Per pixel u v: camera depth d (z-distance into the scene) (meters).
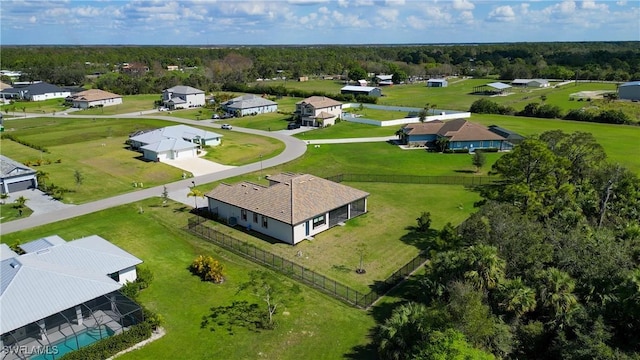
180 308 39.12
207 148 97.00
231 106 140.00
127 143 102.94
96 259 40.62
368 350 33.88
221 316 38.03
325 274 45.25
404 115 140.38
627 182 55.41
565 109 139.50
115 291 37.81
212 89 195.62
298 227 51.62
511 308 32.31
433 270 37.47
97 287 36.03
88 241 45.03
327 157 89.88
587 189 54.88
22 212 61.50
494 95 182.00
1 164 72.69
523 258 36.12
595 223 50.50
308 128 119.56
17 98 178.00
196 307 39.31
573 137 60.06
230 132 115.38
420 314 31.08
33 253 39.19
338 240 52.91
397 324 31.00
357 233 54.81
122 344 33.50
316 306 39.72
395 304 40.03
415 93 195.75
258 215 54.44
